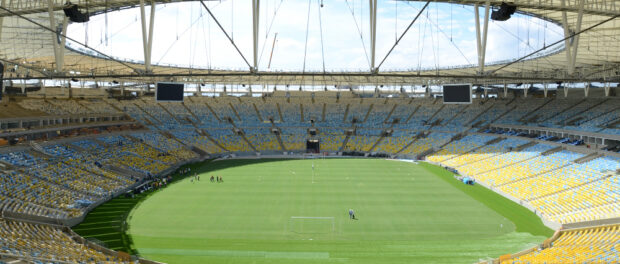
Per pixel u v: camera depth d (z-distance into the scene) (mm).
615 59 59469
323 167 70562
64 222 36250
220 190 51656
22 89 75125
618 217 34688
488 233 35656
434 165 73500
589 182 46062
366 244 32938
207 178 59938
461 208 43594
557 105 80312
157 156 70250
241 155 84625
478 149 75062
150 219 39219
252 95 117375
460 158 72625
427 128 91688
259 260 29641
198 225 37469
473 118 90500
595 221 35188
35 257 23281
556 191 45906
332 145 90000
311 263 29172
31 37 50062
